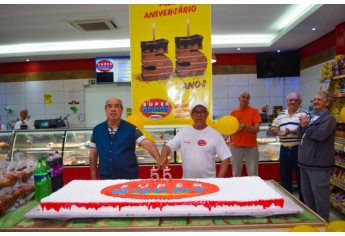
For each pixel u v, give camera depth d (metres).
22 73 7.41
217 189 1.71
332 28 5.18
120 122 2.56
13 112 7.48
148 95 2.75
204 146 2.55
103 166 2.48
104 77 7.08
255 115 4.14
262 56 7.10
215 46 6.41
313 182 3.09
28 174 2.04
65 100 7.39
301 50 6.90
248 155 4.16
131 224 1.45
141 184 1.87
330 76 4.09
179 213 1.49
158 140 4.44
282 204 1.51
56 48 6.63
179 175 4.31
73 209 1.53
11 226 1.47
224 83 7.29
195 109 2.55
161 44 2.71
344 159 3.86
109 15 4.62
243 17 4.96
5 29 5.26
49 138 4.43
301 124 3.15
